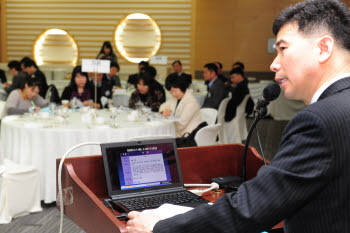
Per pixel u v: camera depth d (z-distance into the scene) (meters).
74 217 1.47
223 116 5.57
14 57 10.84
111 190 1.57
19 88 4.46
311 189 0.76
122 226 1.13
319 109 0.79
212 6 10.38
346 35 0.83
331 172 0.75
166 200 1.56
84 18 10.67
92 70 4.45
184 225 0.87
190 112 4.15
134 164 1.64
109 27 10.66
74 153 3.51
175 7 10.48
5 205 3.19
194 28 10.49
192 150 1.89
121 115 4.48
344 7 0.85
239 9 10.27
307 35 0.85
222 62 10.48
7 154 3.74
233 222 0.82
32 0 10.66
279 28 0.90
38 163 3.51
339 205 0.77
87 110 4.54
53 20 10.73
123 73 9.69
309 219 0.81
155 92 5.12
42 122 3.86
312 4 0.86
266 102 1.44
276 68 0.91
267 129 7.35
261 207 0.79
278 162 0.81
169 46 10.62
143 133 3.73
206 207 0.87
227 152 1.96
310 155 0.77
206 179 1.93
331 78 0.85
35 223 3.20
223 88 6.09
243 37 10.32
